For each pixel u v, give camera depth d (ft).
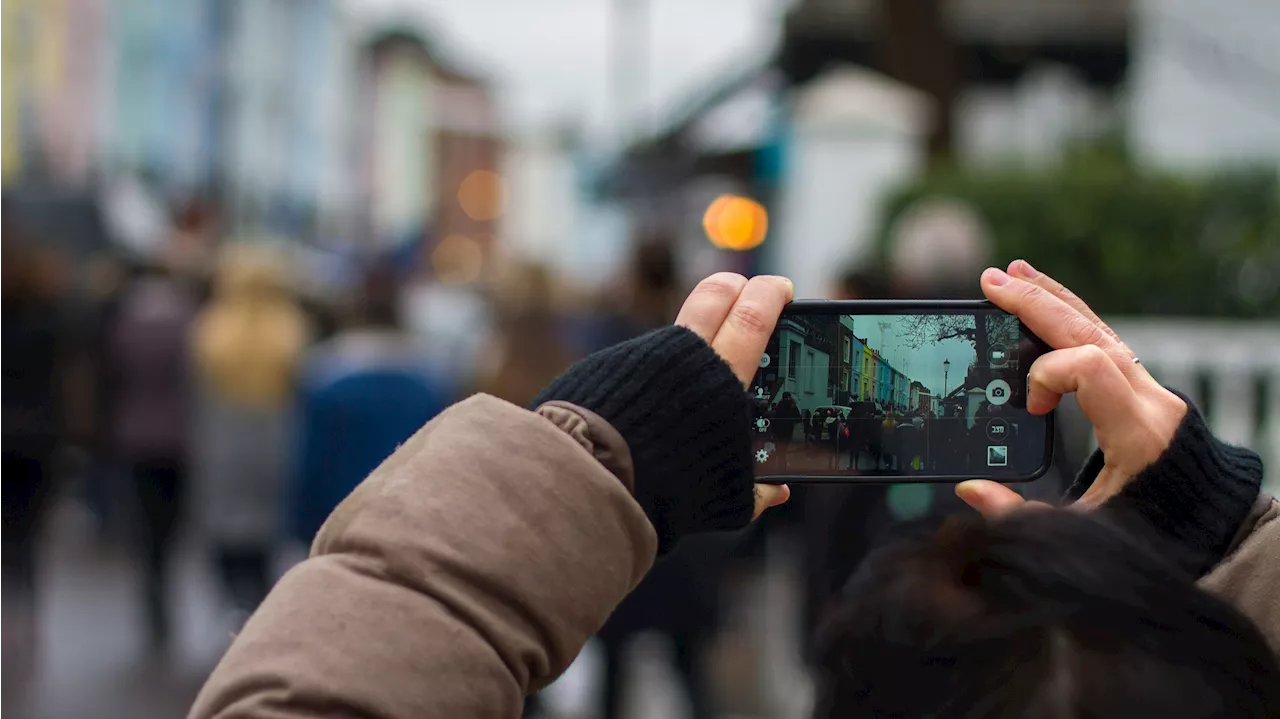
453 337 32.04
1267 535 3.50
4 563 21.34
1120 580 2.37
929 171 31.37
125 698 19.58
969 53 60.80
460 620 2.77
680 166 50.98
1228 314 27.25
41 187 52.95
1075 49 60.08
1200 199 27.50
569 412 3.05
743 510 3.21
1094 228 27.81
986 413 4.17
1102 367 3.48
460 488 2.87
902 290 14.51
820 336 4.23
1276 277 27.02
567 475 2.90
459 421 2.99
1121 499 3.48
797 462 4.21
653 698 18.70
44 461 21.18
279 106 146.51
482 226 270.87
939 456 4.20
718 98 54.08
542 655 2.85
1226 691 2.32
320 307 25.76
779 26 62.13
